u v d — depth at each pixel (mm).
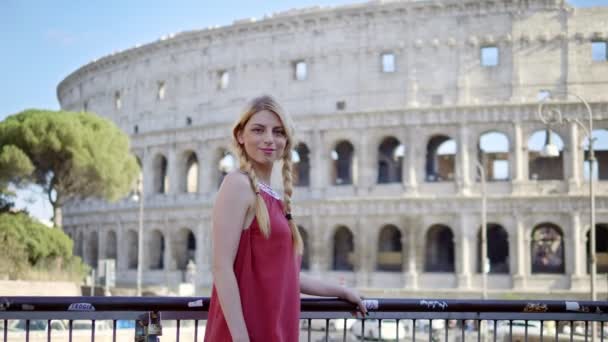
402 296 96250
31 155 92125
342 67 104062
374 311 13086
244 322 9688
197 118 116375
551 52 96875
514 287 93312
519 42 97562
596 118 93750
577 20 96625
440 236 107938
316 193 103250
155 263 120000
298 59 107188
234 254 9883
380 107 101500
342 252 113188
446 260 107312
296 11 108500
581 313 13703
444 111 97938
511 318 13586
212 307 10234
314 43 106000
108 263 78312
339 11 103812
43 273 78750
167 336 46875
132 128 125125
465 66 99000
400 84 101000
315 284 12188
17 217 83125
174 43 119188
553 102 94438
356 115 101688
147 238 119812
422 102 99938
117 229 124438
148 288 97438
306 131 104312
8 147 88875
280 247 10164
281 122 10664
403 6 100625
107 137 98375
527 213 94375
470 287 94562
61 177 94062
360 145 101500
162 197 118312
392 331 59406
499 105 96062
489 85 98062
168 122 119750
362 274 99500
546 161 104938
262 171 10727
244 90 111438
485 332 59781
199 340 47000
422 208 97688
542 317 13641
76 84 141875
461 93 98500
